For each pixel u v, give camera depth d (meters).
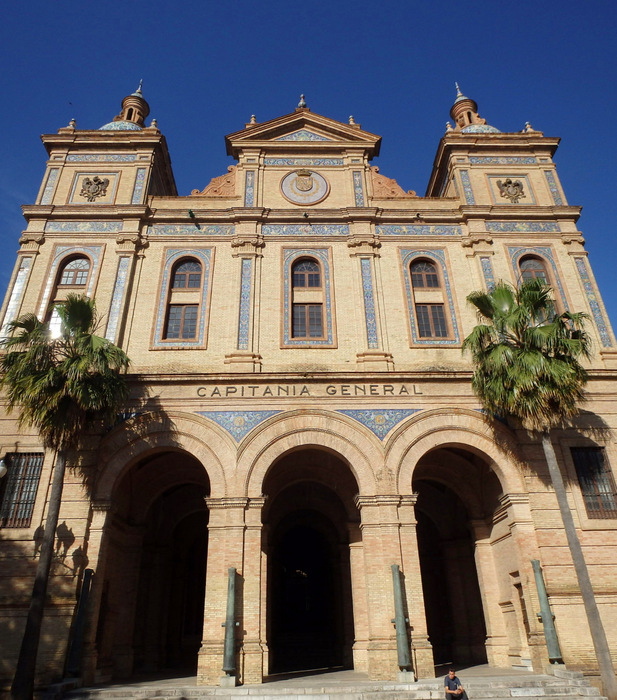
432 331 19.27
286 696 12.62
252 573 14.97
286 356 18.27
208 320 18.88
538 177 22.69
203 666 13.90
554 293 20.02
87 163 22.20
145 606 19.17
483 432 16.84
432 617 21.09
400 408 17.00
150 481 19.03
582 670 14.08
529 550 15.49
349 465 16.38
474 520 18.41
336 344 18.53
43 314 18.91
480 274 20.02
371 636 14.42
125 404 16.83
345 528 20.36
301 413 16.84
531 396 14.88
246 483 15.91
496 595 17.34
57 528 15.20
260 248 20.33
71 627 14.13
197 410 16.84
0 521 15.53
